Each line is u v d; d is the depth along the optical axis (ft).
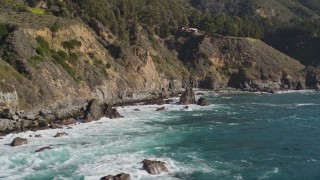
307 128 239.91
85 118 249.55
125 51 401.49
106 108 267.18
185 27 647.56
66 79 289.12
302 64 643.45
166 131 225.35
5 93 222.07
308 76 580.71
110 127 232.12
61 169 149.07
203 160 166.09
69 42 331.36
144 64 410.93
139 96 375.66
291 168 156.46
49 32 324.80
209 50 583.58
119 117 267.39
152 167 146.72
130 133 217.15
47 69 277.23
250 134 220.84
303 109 327.26
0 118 214.28
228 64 581.94
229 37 615.98
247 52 588.91
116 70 364.38
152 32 580.30
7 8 364.58
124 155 168.96
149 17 588.09
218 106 342.64
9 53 266.57
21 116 226.17
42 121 233.55
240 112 306.76
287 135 219.00
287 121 265.34
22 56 266.98
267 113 302.45
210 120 266.16
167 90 447.83
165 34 603.26
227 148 187.62
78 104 286.66
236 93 479.82
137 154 171.53
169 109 314.76
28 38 290.35
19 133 205.98
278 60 600.80
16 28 285.23
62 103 266.57
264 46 625.82
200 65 560.61
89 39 363.56
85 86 312.09
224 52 590.96
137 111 300.81
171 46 596.70
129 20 539.70
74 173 144.46
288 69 587.68
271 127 243.19
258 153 179.32
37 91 252.01
